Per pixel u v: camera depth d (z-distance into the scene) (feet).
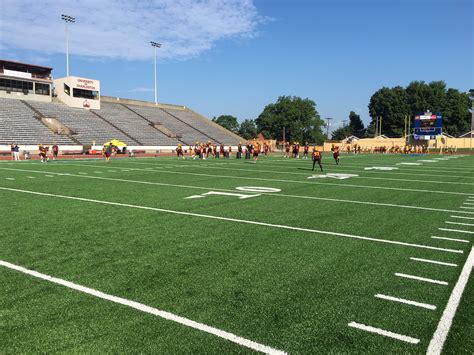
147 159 101.35
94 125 140.26
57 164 75.25
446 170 69.10
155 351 9.02
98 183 42.73
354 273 14.34
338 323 10.48
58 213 25.11
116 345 9.25
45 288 12.63
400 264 15.43
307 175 55.62
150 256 16.14
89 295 12.11
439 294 12.46
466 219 24.49
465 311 11.27
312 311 11.16
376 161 102.22
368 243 18.54
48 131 121.39
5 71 128.88
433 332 10.05
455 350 9.23
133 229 20.86
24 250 16.79
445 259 16.12
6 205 27.96
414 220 24.09
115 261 15.44
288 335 9.82
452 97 306.55
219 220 23.45
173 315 10.82
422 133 173.37
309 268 14.87
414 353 9.09
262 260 15.76
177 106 204.23
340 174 58.13
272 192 36.50
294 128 310.65
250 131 352.90
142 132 151.84
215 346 9.27
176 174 55.31
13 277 13.57
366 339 9.67
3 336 9.61
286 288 12.85
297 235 19.97
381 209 27.89
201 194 34.58
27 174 52.49
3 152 101.86
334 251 17.15
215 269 14.62
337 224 22.72
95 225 21.70
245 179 48.83
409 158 125.59
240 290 12.64
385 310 11.28
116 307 11.27
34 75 138.21
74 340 9.45
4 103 126.93
